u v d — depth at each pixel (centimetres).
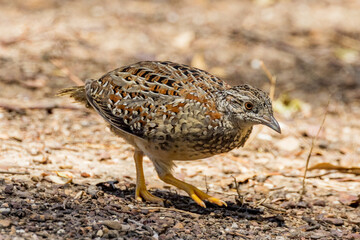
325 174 1084
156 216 825
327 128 1379
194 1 2172
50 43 1670
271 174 1087
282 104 1466
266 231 827
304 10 2169
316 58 1778
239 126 836
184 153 841
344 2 2295
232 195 969
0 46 1630
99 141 1180
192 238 766
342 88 1608
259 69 1659
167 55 1677
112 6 2056
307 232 834
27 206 793
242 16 2064
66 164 1023
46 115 1287
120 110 866
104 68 1551
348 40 1920
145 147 863
